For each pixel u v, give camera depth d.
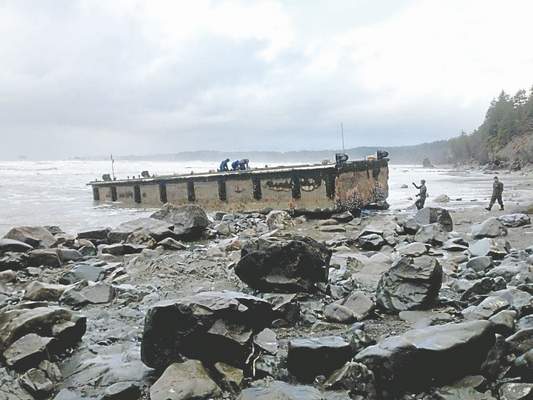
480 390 4.94
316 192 22.47
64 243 16.16
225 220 22.14
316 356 5.61
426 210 18.12
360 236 15.62
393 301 8.05
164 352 5.88
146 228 17.36
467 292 8.50
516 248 13.41
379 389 5.07
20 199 36.50
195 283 10.66
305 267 8.97
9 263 12.82
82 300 9.16
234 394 5.25
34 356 6.04
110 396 5.27
